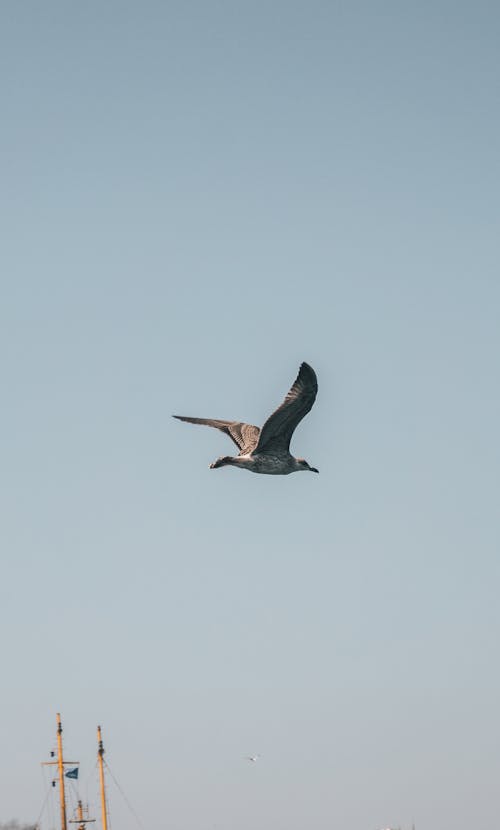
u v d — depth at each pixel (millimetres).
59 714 116250
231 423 44750
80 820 118000
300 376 40125
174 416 44906
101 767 122250
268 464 42594
